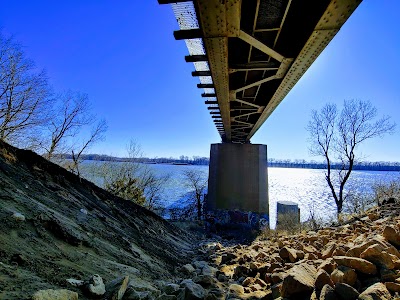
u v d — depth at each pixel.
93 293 3.07
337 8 5.22
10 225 3.92
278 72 8.97
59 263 3.70
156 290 4.48
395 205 10.08
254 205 25.78
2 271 2.76
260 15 6.69
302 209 42.56
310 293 3.36
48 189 7.14
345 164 29.14
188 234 19.72
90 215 7.44
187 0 5.52
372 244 3.89
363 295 2.64
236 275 6.42
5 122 18.66
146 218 12.99
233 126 21.66
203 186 43.41
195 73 9.93
